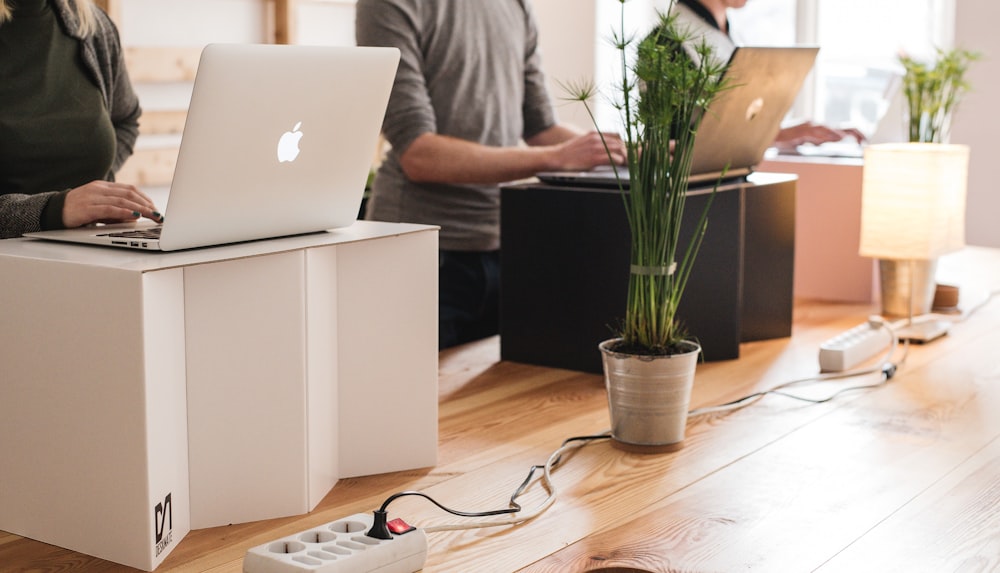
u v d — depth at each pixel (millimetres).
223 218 1472
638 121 1757
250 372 1483
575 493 1597
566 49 4910
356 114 1576
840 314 2908
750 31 5059
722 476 1669
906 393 2141
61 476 1416
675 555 1366
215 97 1352
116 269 1324
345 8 4734
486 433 1900
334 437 1646
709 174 2430
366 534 1329
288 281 1485
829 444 1825
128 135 2240
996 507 1539
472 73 2742
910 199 2605
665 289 1801
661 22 1891
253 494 1512
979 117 4293
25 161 1875
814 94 4992
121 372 1341
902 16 4742
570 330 2334
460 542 1411
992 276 3326
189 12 4121
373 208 2830
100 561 1391
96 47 2033
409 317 1685
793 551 1382
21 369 1428
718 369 2350
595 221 2266
